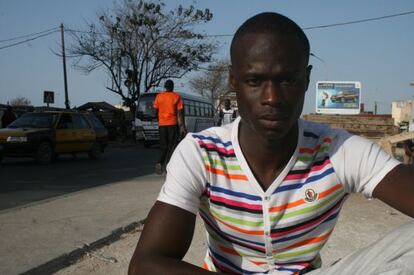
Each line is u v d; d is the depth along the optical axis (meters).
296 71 1.39
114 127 32.22
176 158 1.56
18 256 4.11
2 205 7.28
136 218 5.68
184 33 34.38
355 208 6.54
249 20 1.46
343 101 15.91
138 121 24.42
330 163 1.56
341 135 1.62
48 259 4.04
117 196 7.44
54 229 5.11
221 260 1.64
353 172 1.56
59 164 14.55
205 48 35.03
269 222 1.53
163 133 11.16
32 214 5.94
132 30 33.91
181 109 11.15
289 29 1.40
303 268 1.59
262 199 1.52
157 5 33.72
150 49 34.38
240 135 1.55
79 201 6.96
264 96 1.39
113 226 5.25
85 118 16.36
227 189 1.54
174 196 1.49
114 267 4.05
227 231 1.58
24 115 15.30
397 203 1.49
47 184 9.73
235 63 1.45
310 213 1.54
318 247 1.60
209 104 31.58
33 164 14.46
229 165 1.54
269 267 1.59
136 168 13.20
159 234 1.45
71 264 4.11
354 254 1.30
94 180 10.39
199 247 4.64
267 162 1.52
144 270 1.39
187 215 1.50
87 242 4.59
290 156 1.53
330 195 1.56
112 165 14.27
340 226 5.50
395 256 1.18
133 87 34.22
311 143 1.56
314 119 10.54
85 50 33.84
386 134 10.12
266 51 1.38
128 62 34.34
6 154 13.72
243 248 1.59
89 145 16.16
